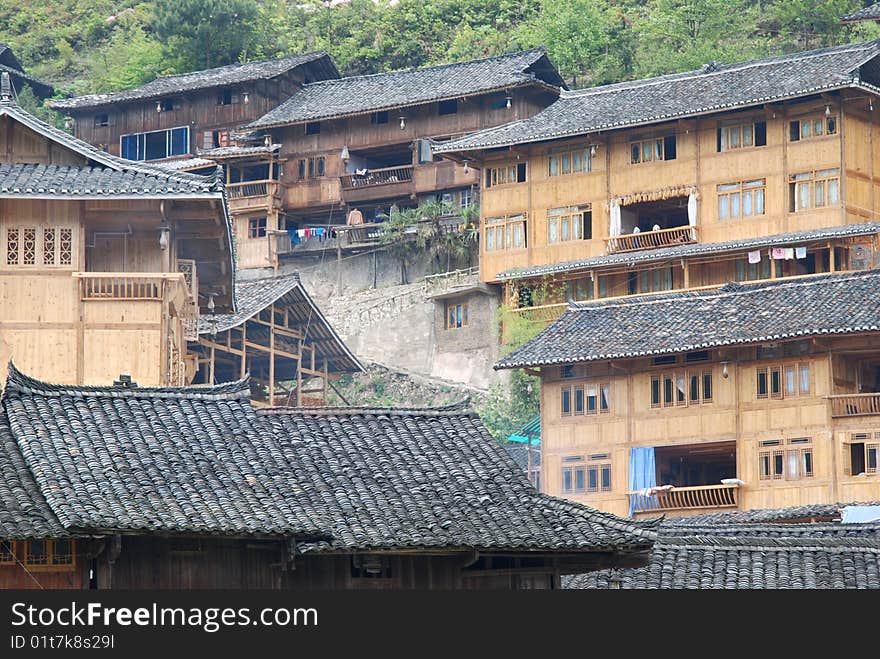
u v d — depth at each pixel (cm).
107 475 4938
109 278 7275
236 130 12862
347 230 12406
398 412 5591
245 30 15050
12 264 7269
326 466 5256
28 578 4850
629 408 9175
